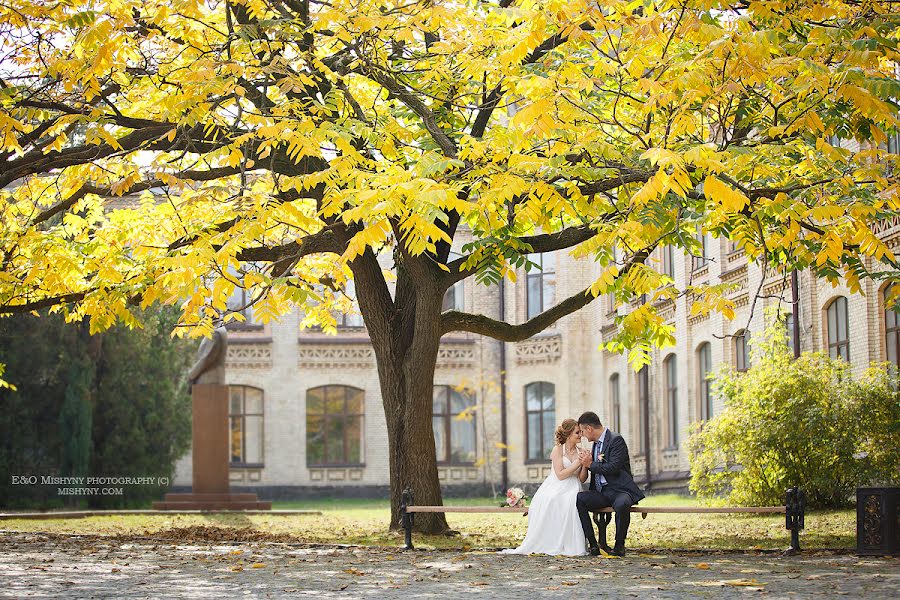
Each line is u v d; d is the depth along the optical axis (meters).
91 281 16.67
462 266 14.71
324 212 10.89
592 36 13.27
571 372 39.72
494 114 16.11
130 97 15.98
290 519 24.50
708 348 31.33
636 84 10.94
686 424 32.16
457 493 41.53
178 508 28.44
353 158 11.45
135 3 13.26
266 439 41.62
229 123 14.12
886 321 21.28
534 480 40.50
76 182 15.27
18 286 17.00
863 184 12.42
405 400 17.39
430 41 16.59
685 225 14.23
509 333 17.47
